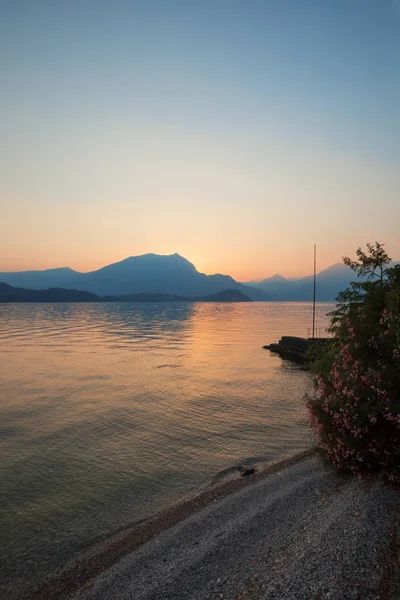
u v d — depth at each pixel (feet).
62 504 44.70
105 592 27.73
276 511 35.55
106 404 92.99
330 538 27.86
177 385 117.29
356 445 35.83
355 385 35.47
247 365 161.07
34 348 218.18
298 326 438.40
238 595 24.57
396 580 22.53
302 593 23.06
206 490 47.03
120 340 271.90
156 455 59.88
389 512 29.48
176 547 32.58
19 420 79.41
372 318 38.63
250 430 71.82
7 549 36.11
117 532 38.37
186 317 654.12
